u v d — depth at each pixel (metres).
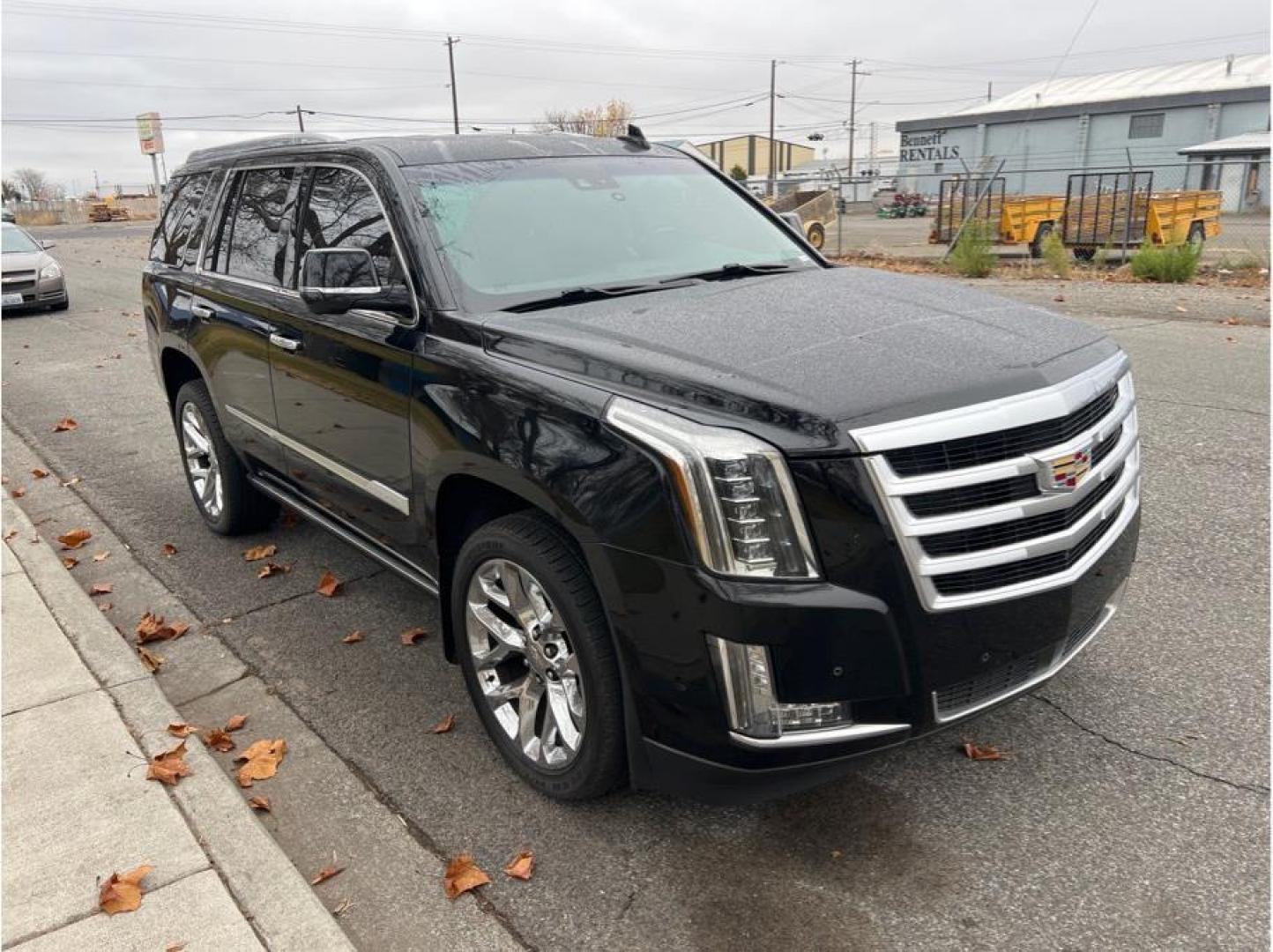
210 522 5.99
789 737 2.64
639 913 2.85
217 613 5.01
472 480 3.38
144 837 3.20
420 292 3.62
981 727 3.59
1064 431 2.80
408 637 4.60
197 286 5.38
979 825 3.11
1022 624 2.79
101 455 7.95
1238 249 22.03
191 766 3.55
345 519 4.45
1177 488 5.80
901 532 2.58
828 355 2.89
